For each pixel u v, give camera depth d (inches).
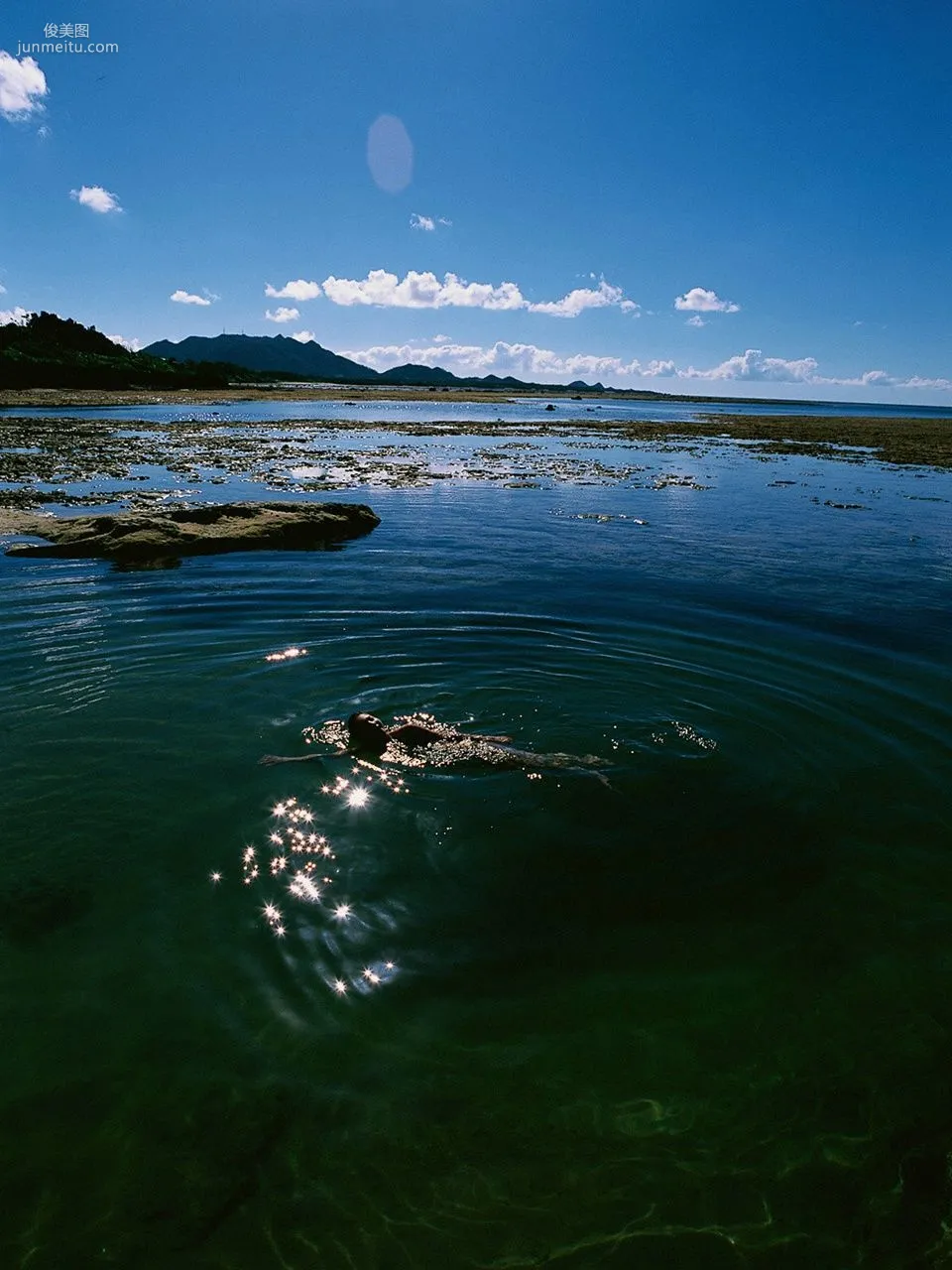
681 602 524.1
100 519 682.2
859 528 828.0
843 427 2723.9
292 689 360.8
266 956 199.3
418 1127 157.6
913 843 254.4
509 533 762.8
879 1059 176.2
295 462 1253.1
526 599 520.4
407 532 759.7
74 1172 146.7
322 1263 134.0
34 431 1589.6
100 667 382.0
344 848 243.8
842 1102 165.6
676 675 393.4
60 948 198.5
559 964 200.4
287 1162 150.3
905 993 194.2
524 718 337.1
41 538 666.8
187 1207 141.7
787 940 210.8
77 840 241.1
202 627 446.0
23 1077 164.2
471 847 246.4
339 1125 157.5
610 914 219.0
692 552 692.7
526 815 264.5
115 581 546.3
